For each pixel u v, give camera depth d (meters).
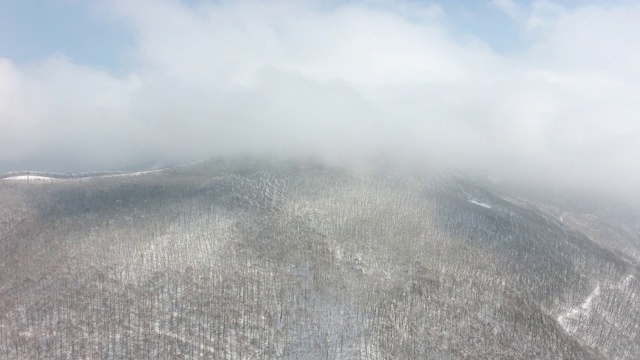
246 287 199.38
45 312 181.00
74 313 181.12
